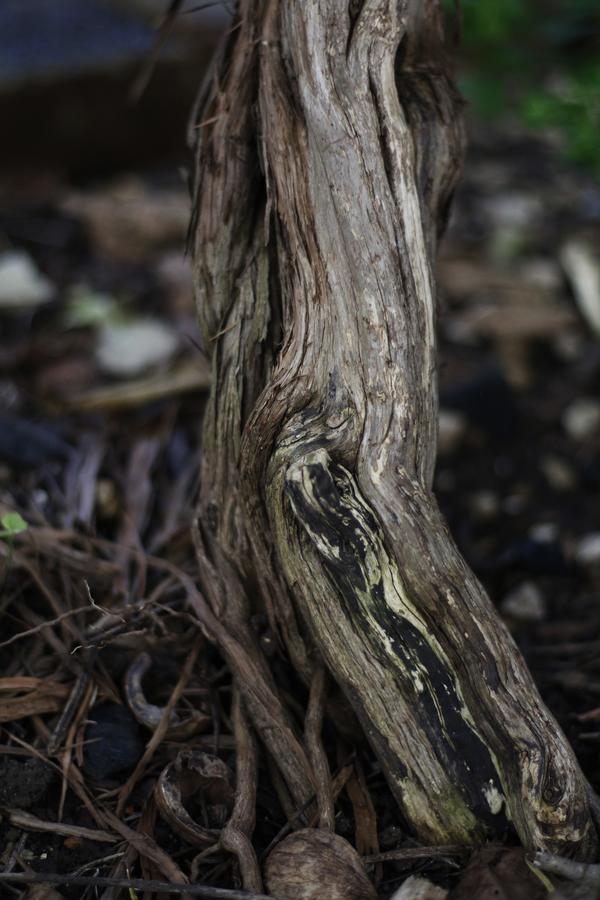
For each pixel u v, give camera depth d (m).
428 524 0.61
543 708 0.61
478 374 0.95
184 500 0.81
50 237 1.13
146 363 0.94
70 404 0.88
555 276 1.11
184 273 1.06
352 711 0.67
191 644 0.71
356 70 0.63
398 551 0.61
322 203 0.63
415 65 0.66
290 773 0.65
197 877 0.63
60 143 1.23
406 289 0.63
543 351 1.03
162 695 0.69
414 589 0.61
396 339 0.62
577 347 1.03
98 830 0.65
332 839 0.62
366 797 0.66
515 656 0.62
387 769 0.63
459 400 0.94
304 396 0.62
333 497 0.60
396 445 0.62
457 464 0.92
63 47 1.22
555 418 0.96
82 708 0.68
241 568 0.67
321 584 0.61
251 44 0.64
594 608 0.81
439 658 0.61
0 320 0.99
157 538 0.77
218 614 0.67
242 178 0.65
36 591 0.73
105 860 0.64
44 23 1.30
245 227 0.65
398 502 0.61
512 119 1.46
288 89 0.63
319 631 0.62
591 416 0.96
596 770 0.67
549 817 0.60
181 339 0.97
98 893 0.63
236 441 0.65
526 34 1.13
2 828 0.65
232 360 0.65
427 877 0.62
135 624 0.71
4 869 0.64
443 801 0.62
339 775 0.66
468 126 1.44
